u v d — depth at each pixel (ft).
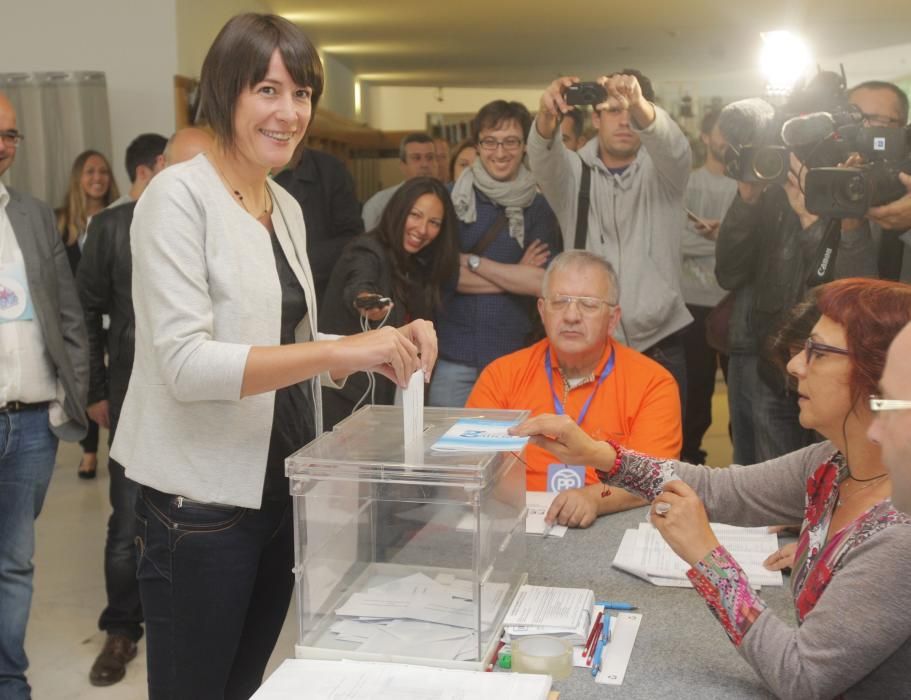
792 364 4.42
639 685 4.19
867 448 4.19
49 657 9.64
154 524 5.13
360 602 4.43
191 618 5.15
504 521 4.68
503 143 10.77
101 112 15.05
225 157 5.03
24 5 15.21
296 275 5.41
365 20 21.34
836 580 3.92
